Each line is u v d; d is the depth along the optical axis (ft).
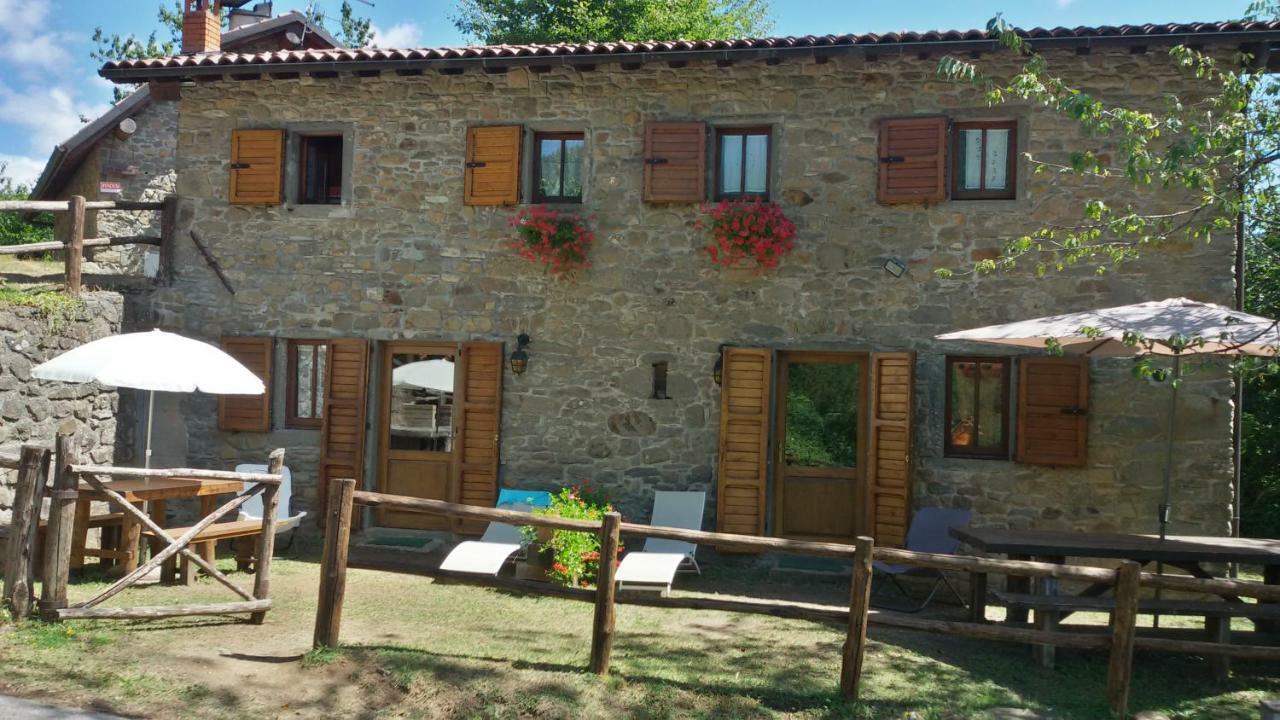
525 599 21.71
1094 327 18.26
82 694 14.16
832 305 25.91
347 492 16.66
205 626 17.81
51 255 44.57
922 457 25.38
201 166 28.73
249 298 28.45
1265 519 36.24
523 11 57.62
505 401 27.35
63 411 25.61
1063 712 15.71
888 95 25.75
